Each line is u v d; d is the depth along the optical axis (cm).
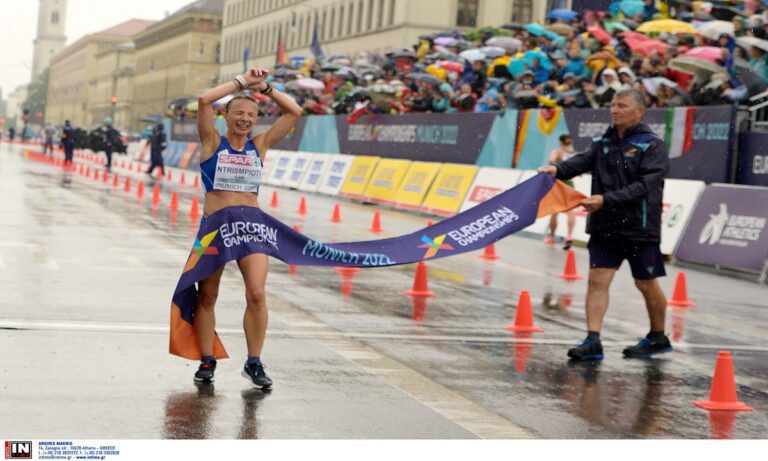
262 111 8900
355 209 5438
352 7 14500
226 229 1333
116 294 2059
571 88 4638
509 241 4038
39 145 19312
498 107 5141
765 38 3816
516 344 1803
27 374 1355
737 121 3584
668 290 2802
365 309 2091
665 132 3853
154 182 6962
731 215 3359
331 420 1226
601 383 1521
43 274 2273
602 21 4934
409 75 5803
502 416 1294
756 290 2934
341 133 6975
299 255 1417
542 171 1709
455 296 2373
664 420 1320
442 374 1520
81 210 4156
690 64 3912
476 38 6700
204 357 1372
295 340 1709
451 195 5131
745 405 1422
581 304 2362
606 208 1672
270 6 18700
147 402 1257
